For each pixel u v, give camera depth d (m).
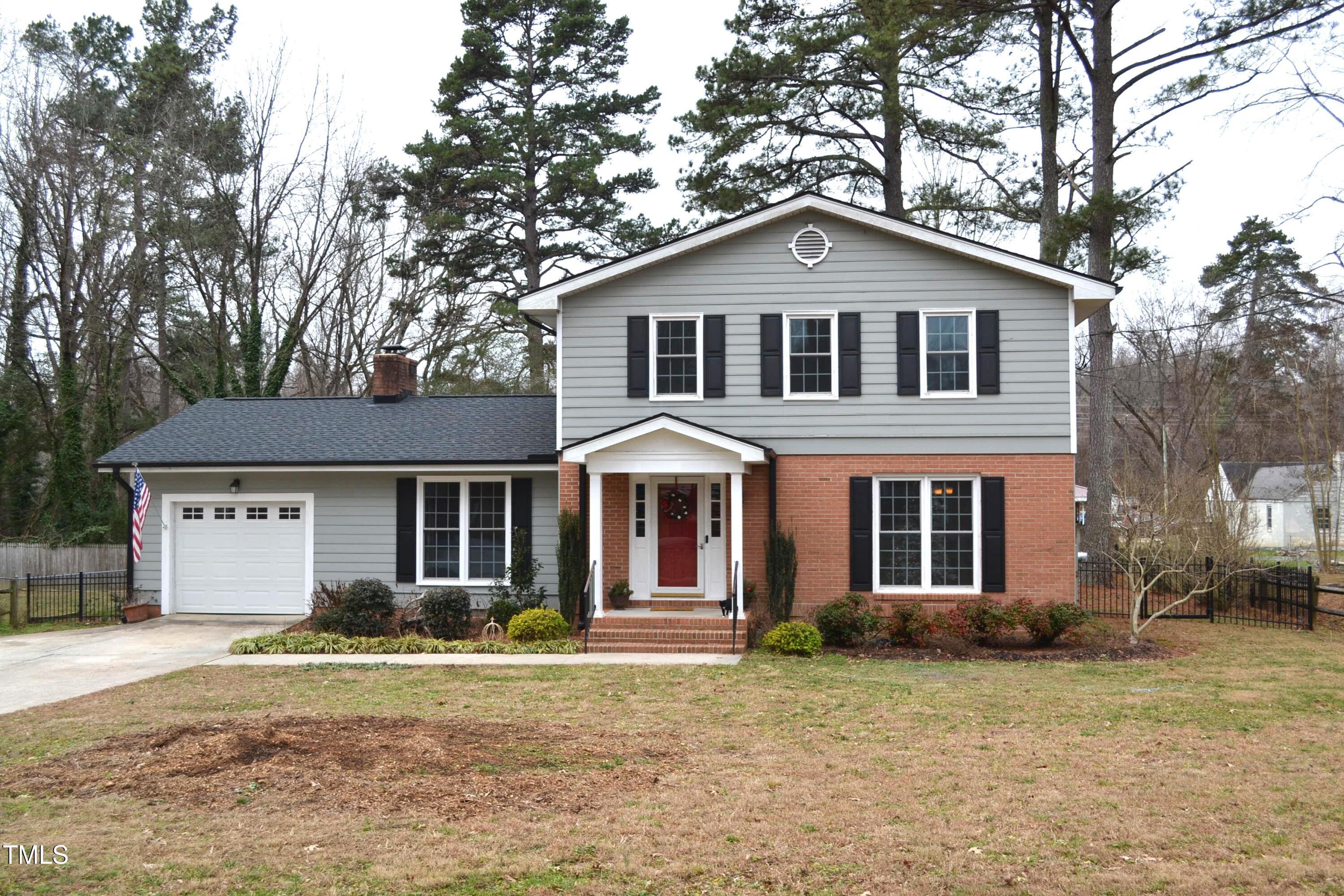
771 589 18.48
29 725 11.84
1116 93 26.05
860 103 27.81
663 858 7.43
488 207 37.66
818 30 27.39
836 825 8.13
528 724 11.72
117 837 7.85
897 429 18.92
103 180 35.62
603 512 19.73
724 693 13.73
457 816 8.32
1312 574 21.59
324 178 38.34
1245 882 6.94
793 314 19.19
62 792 9.04
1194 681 14.57
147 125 36.69
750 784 9.27
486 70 36.50
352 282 39.56
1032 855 7.46
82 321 36.50
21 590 24.42
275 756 9.98
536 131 36.28
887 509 19.02
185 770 9.51
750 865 7.31
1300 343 40.12
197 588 21.62
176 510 21.72
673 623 17.98
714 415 19.28
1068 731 11.39
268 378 35.34
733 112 27.88
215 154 36.25
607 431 19.42
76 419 32.72
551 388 39.44
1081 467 50.88
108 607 22.30
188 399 34.19
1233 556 22.27
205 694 13.67
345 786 9.05
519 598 19.75
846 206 18.84
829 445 19.05
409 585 20.81
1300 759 10.05
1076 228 25.30
